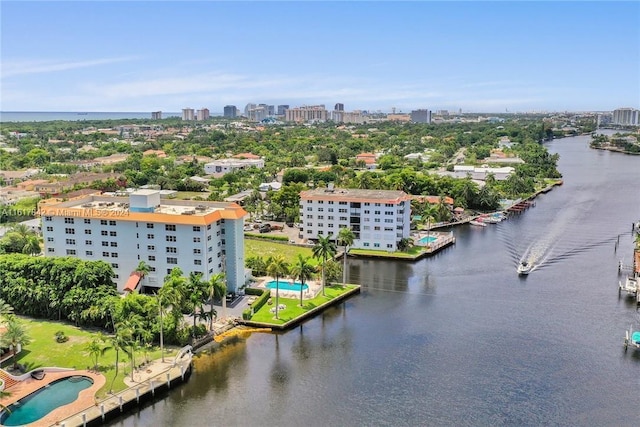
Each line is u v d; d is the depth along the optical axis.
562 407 96.62
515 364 111.88
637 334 120.88
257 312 135.38
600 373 108.19
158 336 117.19
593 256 193.00
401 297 151.62
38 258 133.00
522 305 145.12
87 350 111.94
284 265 133.88
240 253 147.38
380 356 115.38
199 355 115.31
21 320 127.12
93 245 145.50
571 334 126.31
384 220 194.88
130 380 101.38
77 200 158.12
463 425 91.44
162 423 91.81
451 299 150.00
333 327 130.38
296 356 115.12
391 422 92.25
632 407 96.56
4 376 99.44
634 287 154.62
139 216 139.62
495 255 195.25
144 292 143.00
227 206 150.62
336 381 105.12
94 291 124.00
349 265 183.88
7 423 87.81
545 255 194.50
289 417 93.56
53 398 95.62
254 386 103.19
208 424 91.62
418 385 103.75
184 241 137.50
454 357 114.94
